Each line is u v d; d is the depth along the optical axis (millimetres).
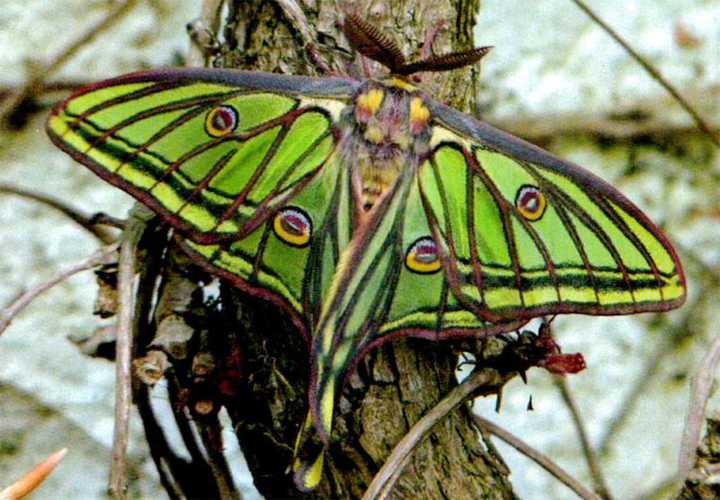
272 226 475
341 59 485
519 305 476
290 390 478
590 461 533
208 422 494
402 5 485
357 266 473
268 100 477
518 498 487
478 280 476
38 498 575
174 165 472
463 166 480
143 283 492
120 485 479
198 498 506
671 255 473
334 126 479
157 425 507
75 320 586
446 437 480
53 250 589
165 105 472
